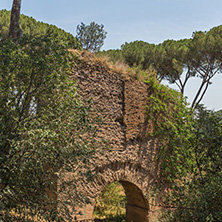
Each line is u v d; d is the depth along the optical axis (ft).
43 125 13.67
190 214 18.65
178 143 29.48
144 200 28.86
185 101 32.32
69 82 16.33
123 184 29.35
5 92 14.24
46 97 15.26
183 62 54.95
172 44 59.21
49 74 14.88
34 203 14.14
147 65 58.39
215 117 19.92
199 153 20.38
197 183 19.84
